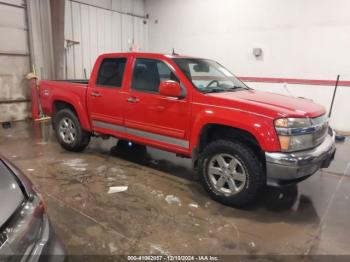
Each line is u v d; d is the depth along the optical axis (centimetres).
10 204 138
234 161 288
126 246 232
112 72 394
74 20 806
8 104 705
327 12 665
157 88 346
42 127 651
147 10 1007
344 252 232
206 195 324
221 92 329
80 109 427
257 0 761
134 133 376
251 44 795
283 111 266
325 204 313
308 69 717
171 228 258
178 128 328
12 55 693
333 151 306
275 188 350
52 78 777
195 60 373
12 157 432
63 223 260
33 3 708
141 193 325
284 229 262
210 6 852
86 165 407
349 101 674
